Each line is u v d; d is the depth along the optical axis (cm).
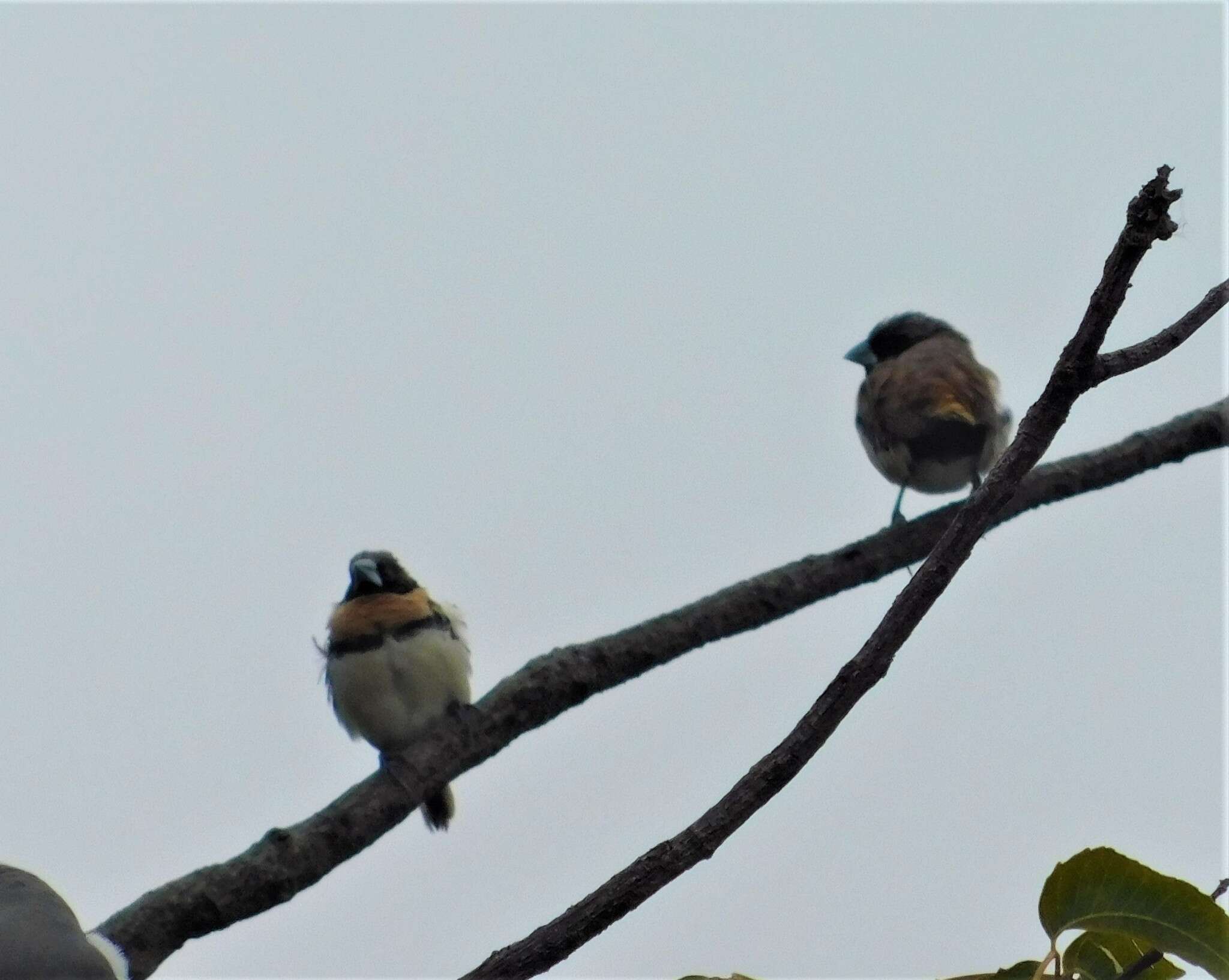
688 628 1122
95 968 622
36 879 658
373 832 1023
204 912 942
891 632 659
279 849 980
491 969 624
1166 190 657
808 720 657
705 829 642
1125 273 667
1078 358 673
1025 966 672
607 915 631
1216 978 641
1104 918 660
